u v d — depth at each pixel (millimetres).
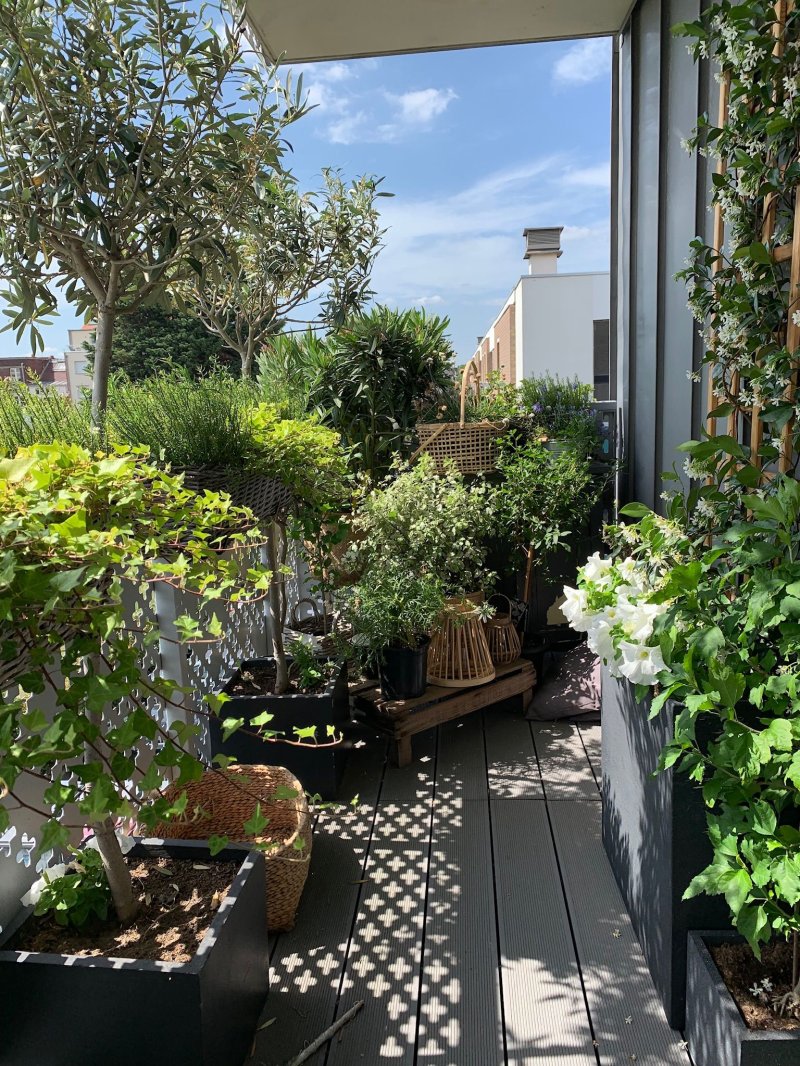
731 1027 1234
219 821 2051
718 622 1304
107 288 2008
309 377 4184
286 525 2803
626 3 3324
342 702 2777
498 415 4105
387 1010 1635
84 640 1150
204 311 3742
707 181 2510
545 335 11273
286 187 3496
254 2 3096
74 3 1806
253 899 1537
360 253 3846
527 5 3299
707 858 1472
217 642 2838
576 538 3770
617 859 2014
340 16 3262
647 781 1660
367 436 4141
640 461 3551
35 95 1749
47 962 1266
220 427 2113
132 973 1247
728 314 1678
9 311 2016
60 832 1031
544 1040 1541
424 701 2850
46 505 1027
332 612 3459
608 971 1725
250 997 1511
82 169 1761
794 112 1487
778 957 1396
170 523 1479
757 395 1640
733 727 1159
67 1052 1286
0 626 1055
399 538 3008
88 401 1970
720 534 1557
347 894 2039
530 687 3230
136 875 1603
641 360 3506
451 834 2320
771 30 1674
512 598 3850
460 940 1845
